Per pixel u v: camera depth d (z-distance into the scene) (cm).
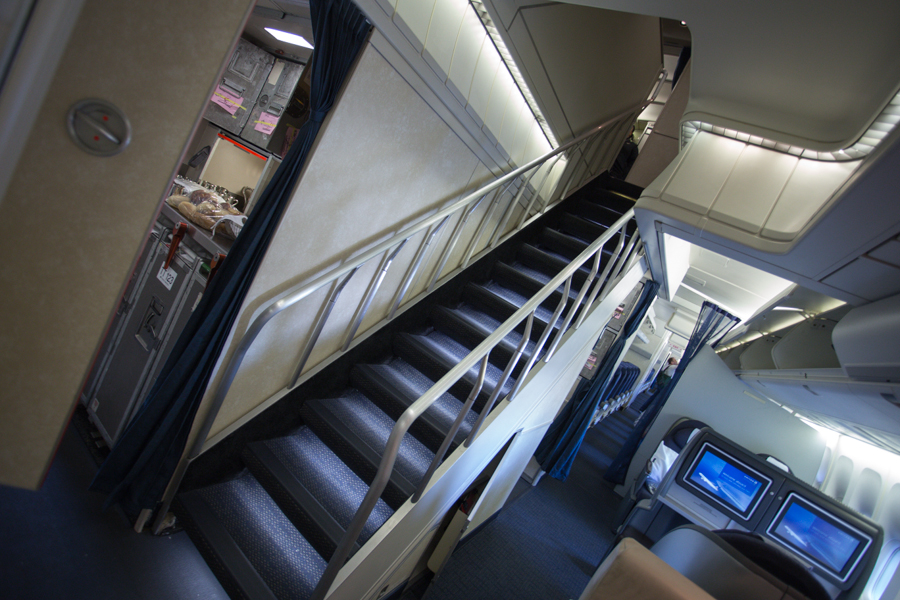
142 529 213
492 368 312
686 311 681
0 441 81
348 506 220
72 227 73
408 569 255
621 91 454
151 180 75
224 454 223
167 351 235
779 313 340
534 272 396
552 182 418
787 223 193
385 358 296
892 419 234
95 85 67
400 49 187
